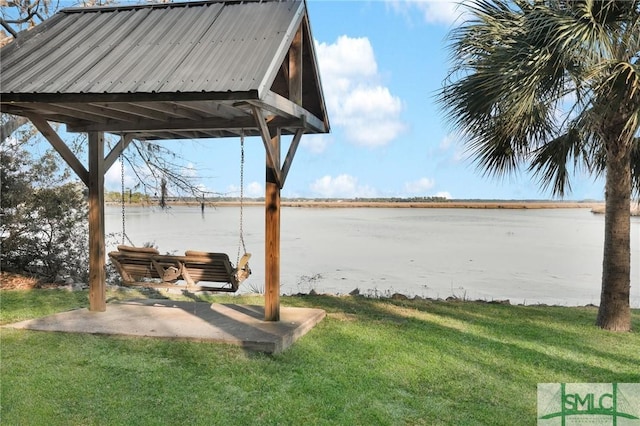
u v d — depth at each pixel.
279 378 4.13
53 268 10.40
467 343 5.31
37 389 3.80
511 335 5.72
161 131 6.10
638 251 18.53
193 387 3.90
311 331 5.70
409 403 3.68
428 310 7.26
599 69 4.89
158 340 5.08
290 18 5.09
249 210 56.56
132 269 6.47
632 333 5.91
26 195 9.91
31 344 4.95
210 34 5.12
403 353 4.89
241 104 4.53
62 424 3.25
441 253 18.78
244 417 3.40
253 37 4.89
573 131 6.35
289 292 10.33
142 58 4.88
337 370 4.36
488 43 5.87
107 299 7.54
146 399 3.66
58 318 5.93
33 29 5.73
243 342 4.88
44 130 5.58
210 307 6.65
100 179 6.27
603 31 4.98
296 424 3.31
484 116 6.16
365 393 3.85
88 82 4.55
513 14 5.75
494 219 47.31
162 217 37.09
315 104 6.25
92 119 5.89
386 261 16.42
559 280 12.74
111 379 4.04
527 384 4.12
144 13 5.88
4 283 9.12
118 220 31.75
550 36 5.09
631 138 5.45
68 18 6.06
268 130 5.34
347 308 7.28
